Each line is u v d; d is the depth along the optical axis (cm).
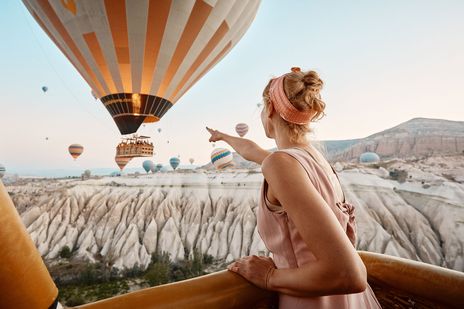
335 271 46
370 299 71
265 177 60
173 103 1030
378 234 2656
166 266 2648
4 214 30
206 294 56
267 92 77
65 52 921
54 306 37
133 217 3403
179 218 3369
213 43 930
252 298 61
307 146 69
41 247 3020
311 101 66
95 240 3109
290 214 52
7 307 31
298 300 60
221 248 2902
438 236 2595
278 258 63
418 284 68
